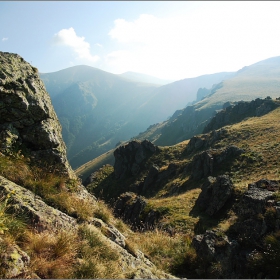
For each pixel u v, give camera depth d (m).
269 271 7.52
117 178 77.81
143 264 7.27
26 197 6.34
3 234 4.55
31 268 4.24
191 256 9.52
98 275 4.97
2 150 7.82
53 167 9.00
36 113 9.35
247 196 11.30
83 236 6.19
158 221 20.69
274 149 43.66
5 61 9.47
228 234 10.06
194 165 50.47
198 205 21.62
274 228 9.04
